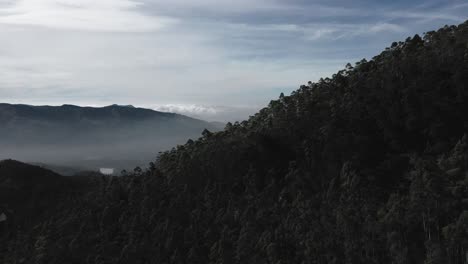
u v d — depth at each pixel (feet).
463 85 330.54
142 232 355.36
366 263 242.99
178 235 332.19
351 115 357.20
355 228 256.11
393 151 331.98
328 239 262.06
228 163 381.19
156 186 405.18
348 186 289.94
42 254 369.30
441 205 242.78
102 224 388.78
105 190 456.04
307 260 258.57
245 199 338.13
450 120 324.19
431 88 339.16
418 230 248.73
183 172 399.44
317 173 336.08
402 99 342.03
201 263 306.35
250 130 423.64
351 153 329.72
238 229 311.68
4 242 448.24
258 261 276.21
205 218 340.18
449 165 276.00
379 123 346.74
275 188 335.26
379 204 277.03
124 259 333.42
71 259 357.82
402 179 298.35
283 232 286.66
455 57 349.20
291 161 353.10
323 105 385.50
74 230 400.88
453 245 223.92
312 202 298.76
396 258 233.14
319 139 351.87
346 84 406.62
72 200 486.38
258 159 375.86
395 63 376.27
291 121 387.75
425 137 328.29
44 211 499.10
